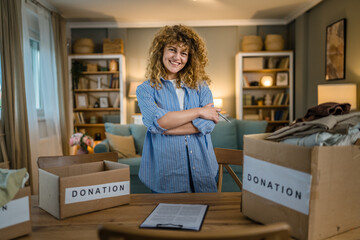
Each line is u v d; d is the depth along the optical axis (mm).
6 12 3330
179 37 1298
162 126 1293
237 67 6031
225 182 3139
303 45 5418
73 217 918
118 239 523
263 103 6191
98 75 6141
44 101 4492
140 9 5234
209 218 897
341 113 832
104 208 983
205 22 6094
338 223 749
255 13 5609
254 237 497
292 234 742
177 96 1410
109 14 5523
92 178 953
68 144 5109
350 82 4020
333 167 719
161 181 1356
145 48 6332
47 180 957
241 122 3836
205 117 1317
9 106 3322
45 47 4566
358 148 760
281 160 763
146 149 1396
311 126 782
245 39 5805
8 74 3318
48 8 4773
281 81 5969
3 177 774
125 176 1027
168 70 1408
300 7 5258
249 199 882
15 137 3408
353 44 3949
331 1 4516
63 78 5043
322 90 3746
